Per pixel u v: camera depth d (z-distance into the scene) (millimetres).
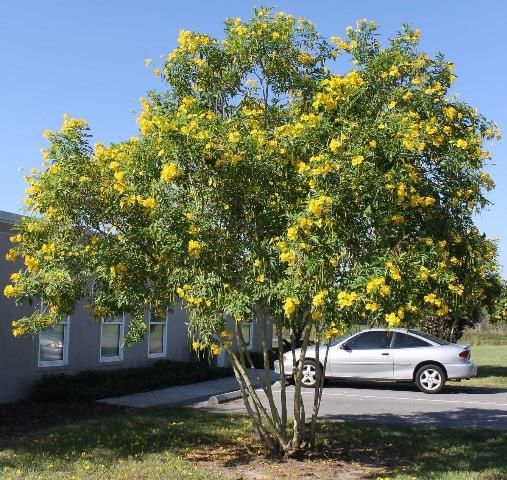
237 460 7523
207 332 6406
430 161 6523
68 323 12875
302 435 7797
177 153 6266
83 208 7113
